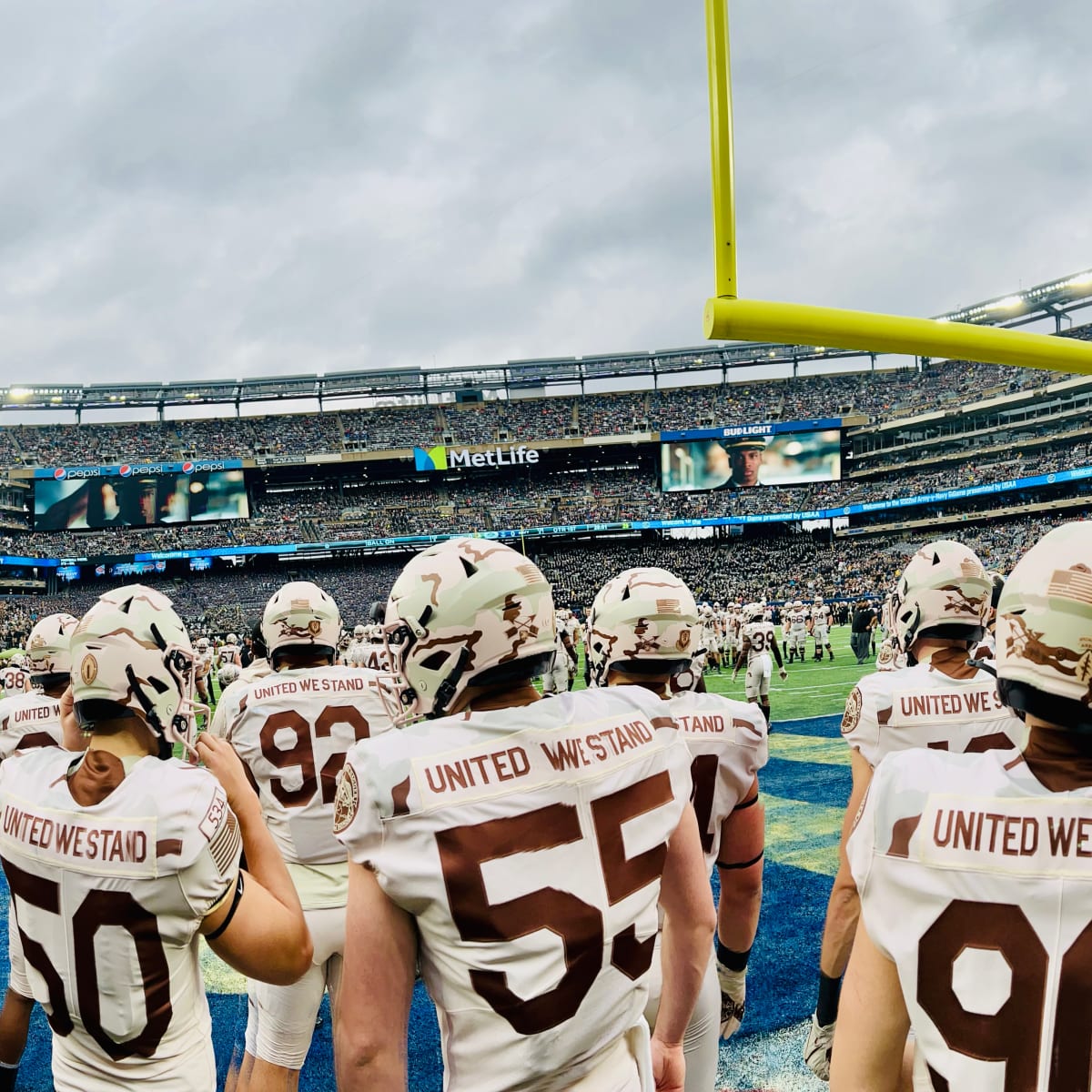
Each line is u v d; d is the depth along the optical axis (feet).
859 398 147.95
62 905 5.27
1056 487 128.16
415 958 4.26
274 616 9.98
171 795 5.21
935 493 128.26
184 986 5.47
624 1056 4.55
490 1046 4.05
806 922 13.87
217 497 137.69
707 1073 7.51
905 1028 3.65
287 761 9.33
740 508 137.49
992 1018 3.27
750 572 126.21
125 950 5.21
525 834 4.18
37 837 5.35
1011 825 3.40
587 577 129.18
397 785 4.08
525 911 4.06
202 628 119.55
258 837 5.66
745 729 7.86
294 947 5.45
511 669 4.57
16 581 134.00
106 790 5.28
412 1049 10.91
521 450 138.72
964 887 3.38
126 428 151.12
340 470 148.15
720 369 156.35
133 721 5.47
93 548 134.21
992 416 135.54
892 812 3.62
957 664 8.22
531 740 4.39
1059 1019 3.19
